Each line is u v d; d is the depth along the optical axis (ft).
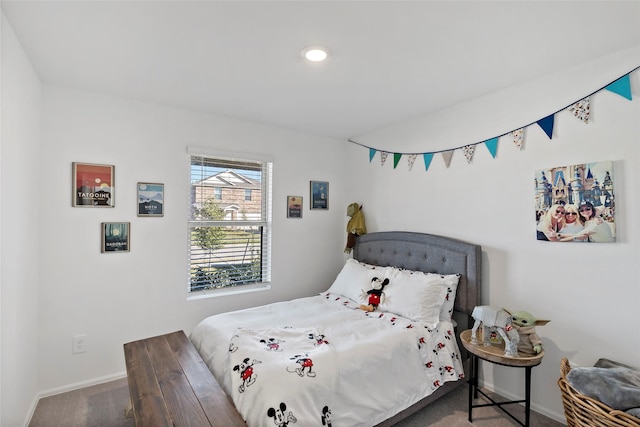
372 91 8.04
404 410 6.44
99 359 8.20
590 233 6.41
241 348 5.80
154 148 8.92
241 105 9.09
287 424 4.61
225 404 4.78
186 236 9.43
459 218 8.86
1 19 4.82
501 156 7.93
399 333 6.93
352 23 5.20
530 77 7.24
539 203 7.19
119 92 8.14
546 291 7.13
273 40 5.72
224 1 4.65
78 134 7.92
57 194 7.66
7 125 5.17
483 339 6.86
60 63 6.59
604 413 4.59
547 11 4.89
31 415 6.85
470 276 8.20
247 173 10.78
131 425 6.69
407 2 4.67
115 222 8.38
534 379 7.29
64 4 4.71
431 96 8.34
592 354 6.45
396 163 10.73
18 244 5.89
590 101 6.48
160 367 5.84
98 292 8.19
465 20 5.11
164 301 9.09
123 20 5.12
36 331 7.26
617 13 4.93
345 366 5.68
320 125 10.96
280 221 11.23
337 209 12.67
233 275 10.55
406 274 8.79
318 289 12.16
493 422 6.87
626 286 6.04
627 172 6.02
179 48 6.01
